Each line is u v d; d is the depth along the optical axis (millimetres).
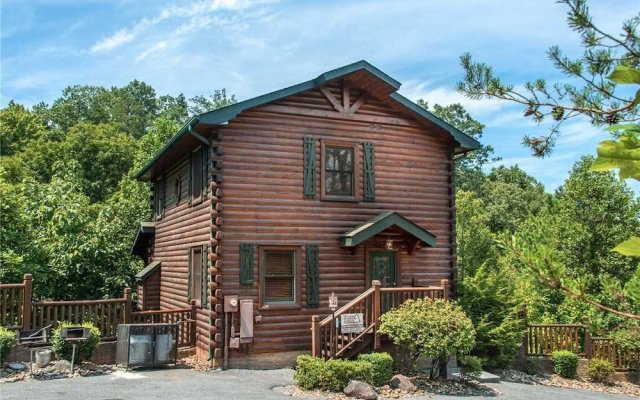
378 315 13930
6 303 13266
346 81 15820
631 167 1668
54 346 12828
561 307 21562
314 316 13328
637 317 2955
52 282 19219
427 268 16531
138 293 20984
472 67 4355
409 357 13984
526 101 4133
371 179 15984
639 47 3316
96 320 14133
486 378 14844
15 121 48812
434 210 16859
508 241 3357
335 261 15289
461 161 56375
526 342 17938
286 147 14977
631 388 17000
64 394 10508
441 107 54562
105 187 43125
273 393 11375
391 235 15969
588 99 3844
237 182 14289
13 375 11969
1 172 20078
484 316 16062
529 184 55812
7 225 18547
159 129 32562
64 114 64812
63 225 20344
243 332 13789
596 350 18359
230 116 13898
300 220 14945
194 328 15500
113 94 75188
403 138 16641
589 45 3447
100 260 20859
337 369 11812
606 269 21609
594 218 22359
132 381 11945
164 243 19906
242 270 14094
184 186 17531
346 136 15812
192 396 10719
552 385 16000
